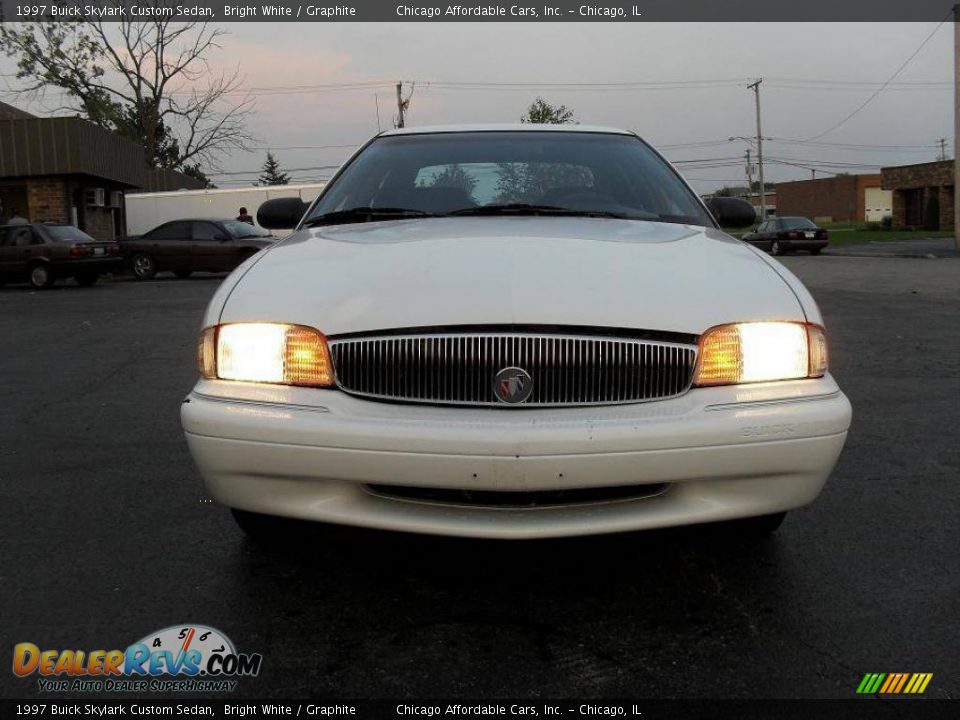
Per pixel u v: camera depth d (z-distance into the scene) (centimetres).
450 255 264
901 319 948
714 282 251
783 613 252
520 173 363
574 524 230
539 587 270
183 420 243
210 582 276
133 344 825
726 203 386
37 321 1050
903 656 228
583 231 300
